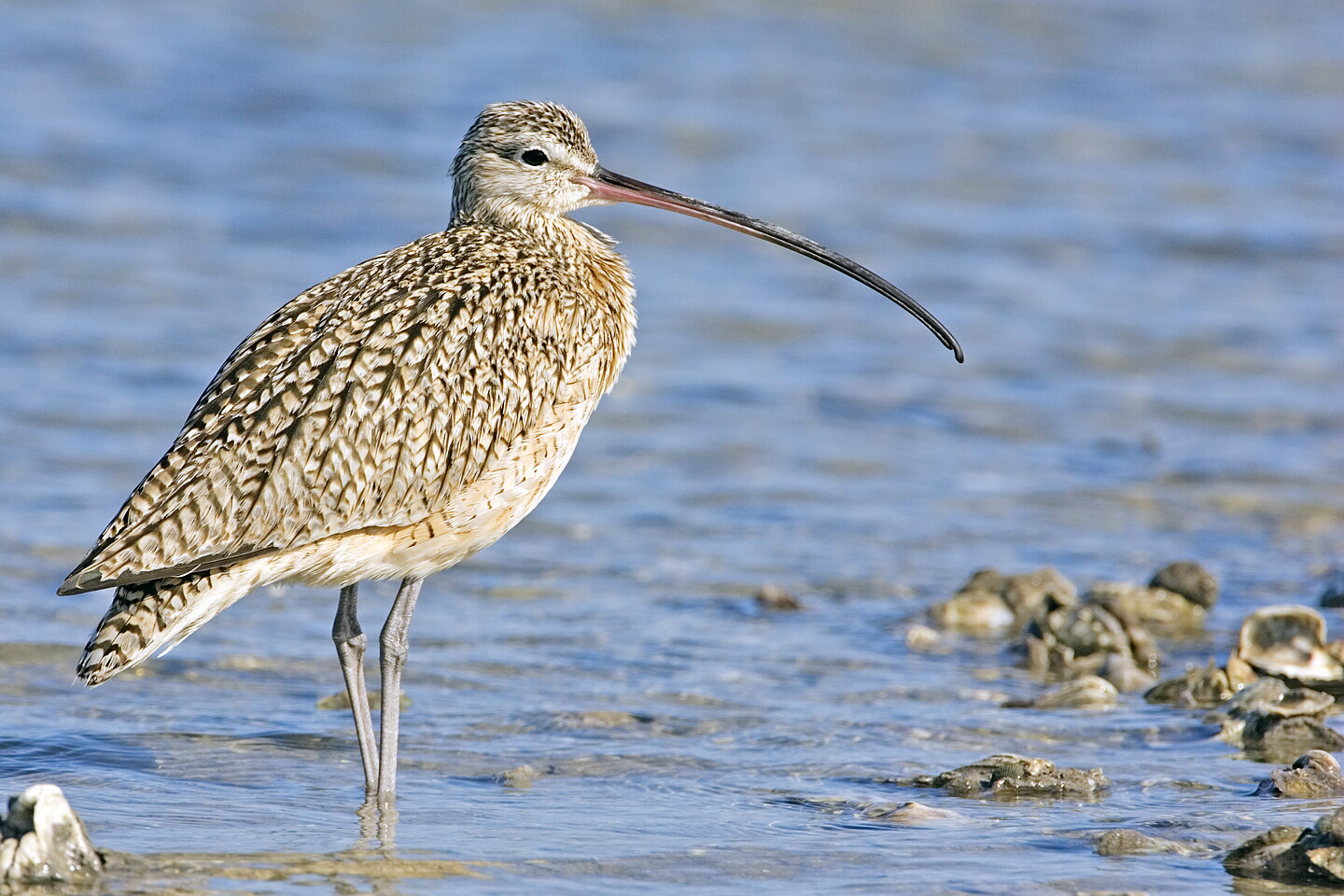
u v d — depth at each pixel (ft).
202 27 101.14
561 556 47.50
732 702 36.60
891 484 54.29
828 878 26.43
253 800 30.09
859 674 38.96
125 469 51.57
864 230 80.12
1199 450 57.82
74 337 62.03
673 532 49.70
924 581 46.32
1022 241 80.53
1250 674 38.32
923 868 26.86
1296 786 30.58
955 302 72.43
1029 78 105.70
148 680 36.88
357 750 33.24
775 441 57.62
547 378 31.14
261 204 77.61
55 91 89.35
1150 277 76.84
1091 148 95.09
